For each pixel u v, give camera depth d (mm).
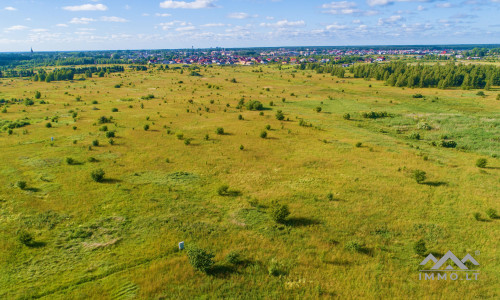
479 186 37156
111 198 32875
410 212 31031
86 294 19688
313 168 43375
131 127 66125
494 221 29266
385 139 59531
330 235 27062
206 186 37000
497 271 22391
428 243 25953
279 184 37844
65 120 73125
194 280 21297
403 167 43594
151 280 21125
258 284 21000
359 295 20219
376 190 36031
